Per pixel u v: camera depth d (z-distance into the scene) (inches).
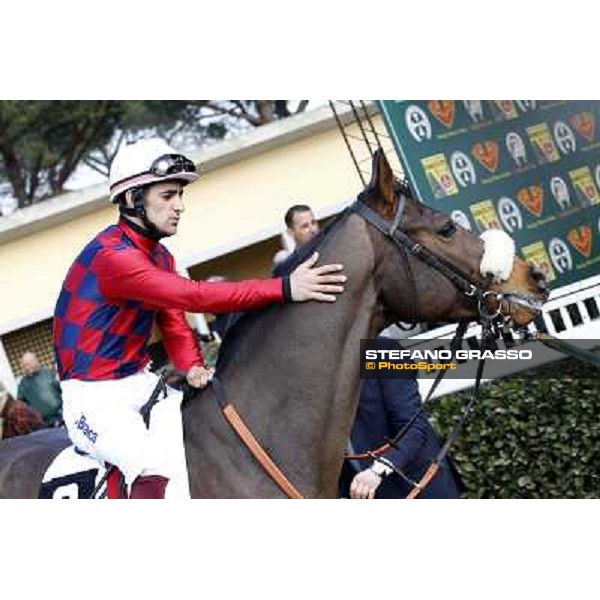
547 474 202.4
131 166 112.3
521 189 257.0
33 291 342.6
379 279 113.4
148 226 114.3
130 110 490.6
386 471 131.7
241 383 112.3
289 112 511.2
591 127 267.7
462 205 250.2
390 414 136.5
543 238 257.8
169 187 113.4
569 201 261.9
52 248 343.6
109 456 111.4
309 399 109.8
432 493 141.6
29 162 504.7
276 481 108.7
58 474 119.5
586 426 200.8
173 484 109.7
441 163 249.4
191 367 120.3
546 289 119.9
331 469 111.5
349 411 111.7
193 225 346.3
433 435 142.0
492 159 255.8
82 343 113.5
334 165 345.7
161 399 115.7
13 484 125.9
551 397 203.5
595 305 264.4
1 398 226.7
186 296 108.5
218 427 111.4
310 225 200.1
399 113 248.4
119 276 110.3
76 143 495.5
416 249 113.8
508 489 203.0
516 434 203.2
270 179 347.3
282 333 111.0
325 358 110.1
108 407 112.3
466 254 115.6
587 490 201.8
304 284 110.0
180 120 517.3
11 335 365.7
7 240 340.2
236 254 386.0
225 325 132.6
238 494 109.0
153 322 117.9
